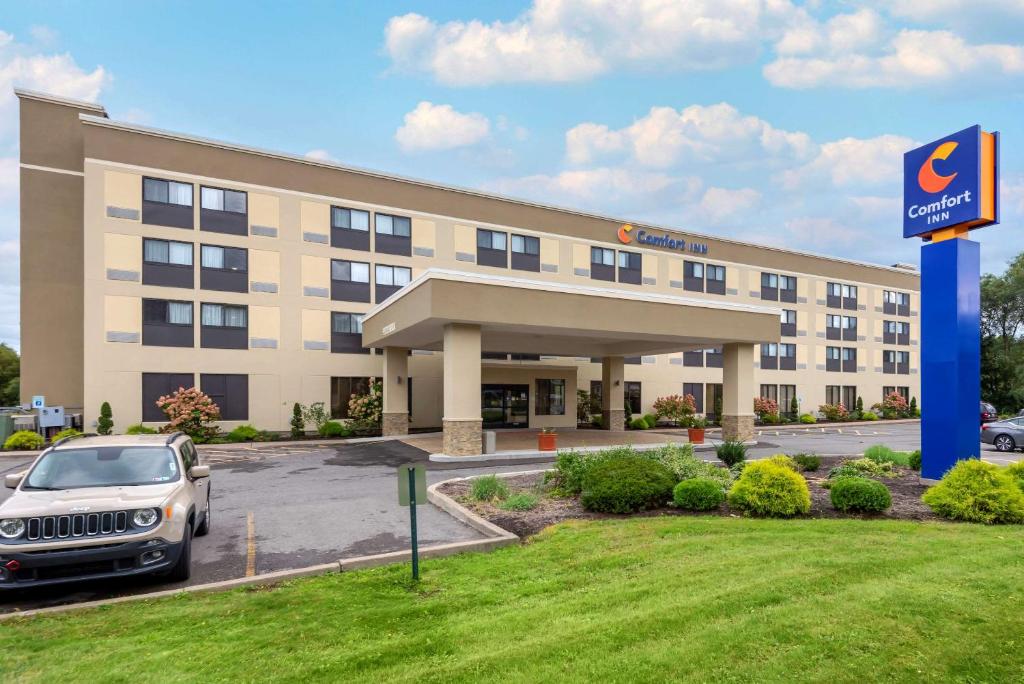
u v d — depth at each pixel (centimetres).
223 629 476
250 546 771
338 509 1004
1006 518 795
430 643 426
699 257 3553
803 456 1343
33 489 626
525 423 2767
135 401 2156
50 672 401
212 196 2312
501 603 518
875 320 4359
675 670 363
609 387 2764
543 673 367
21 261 2205
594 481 928
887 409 4131
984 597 469
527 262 2981
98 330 2105
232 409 2322
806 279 4000
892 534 720
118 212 2148
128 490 630
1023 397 4159
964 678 346
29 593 594
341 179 2566
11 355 5116
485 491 1010
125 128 2169
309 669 393
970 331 1109
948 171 1133
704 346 2373
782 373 3847
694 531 750
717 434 2552
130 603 554
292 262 2448
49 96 2261
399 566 661
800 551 630
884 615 434
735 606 464
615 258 3253
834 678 348
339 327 2541
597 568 614
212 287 2298
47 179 2250
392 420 2298
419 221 2725
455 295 1529
